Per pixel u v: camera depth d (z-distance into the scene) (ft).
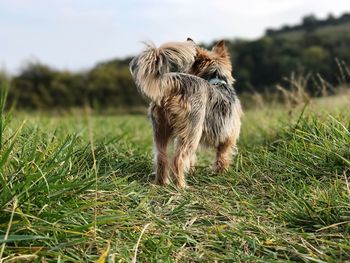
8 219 1.53
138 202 2.01
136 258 1.56
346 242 1.64
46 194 1.70
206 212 1.99
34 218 1.55
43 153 1.85
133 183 2.18
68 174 1.96
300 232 1.78
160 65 2.29
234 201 2.11
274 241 1.69
